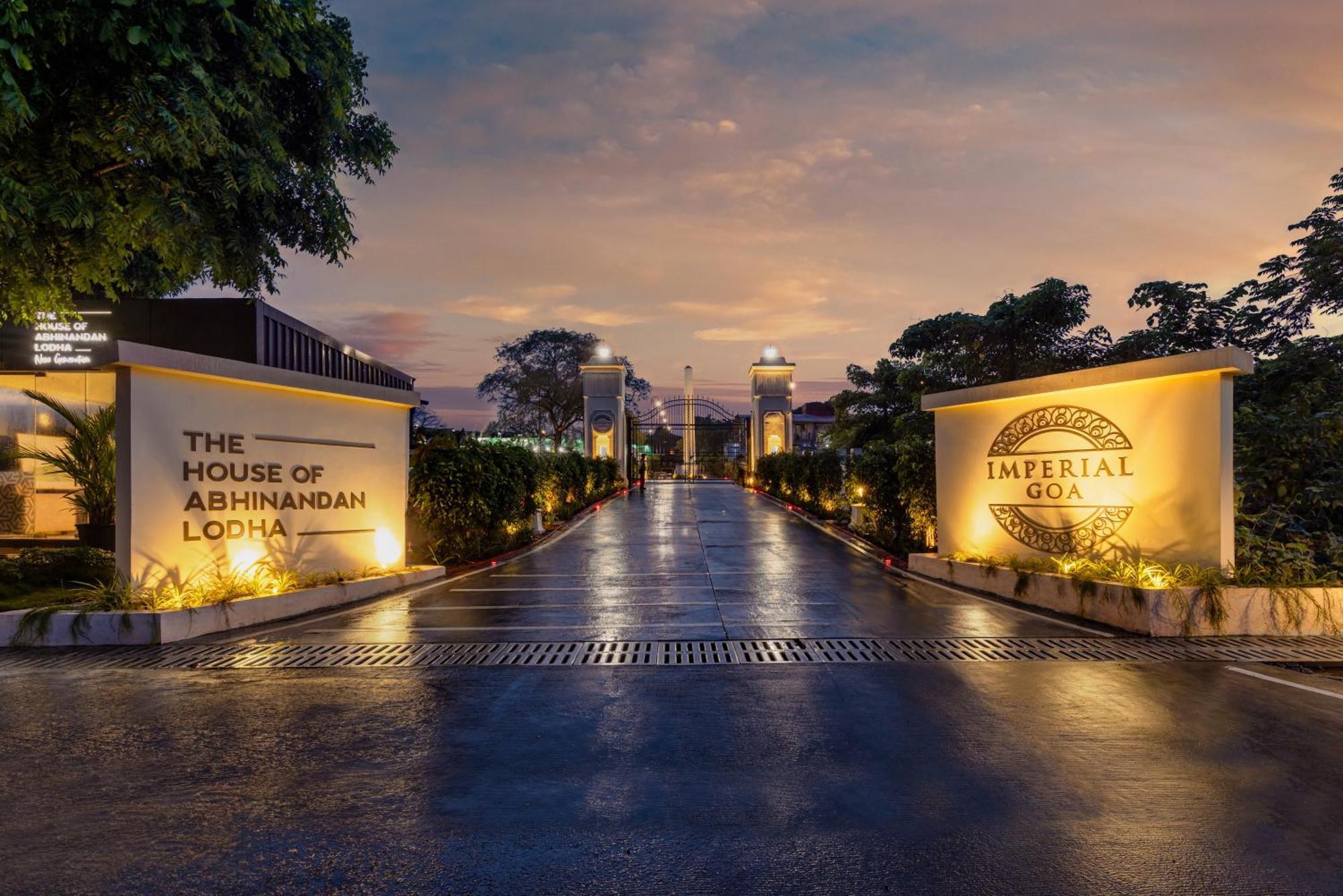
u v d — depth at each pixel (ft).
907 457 45.60
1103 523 30.73
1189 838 11.79
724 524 69.97
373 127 38.75
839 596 33.86
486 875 10.78
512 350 164.66
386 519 37.76
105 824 12.34
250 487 30.94
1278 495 32.22
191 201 30.04
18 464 47.80
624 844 11.68
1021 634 26.18
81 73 25.22
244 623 27.76
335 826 12.26
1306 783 13.82
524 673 21.70
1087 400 31.50
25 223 26.35
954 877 10.68
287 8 28.89
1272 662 22.61
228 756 15.24
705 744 15.88
